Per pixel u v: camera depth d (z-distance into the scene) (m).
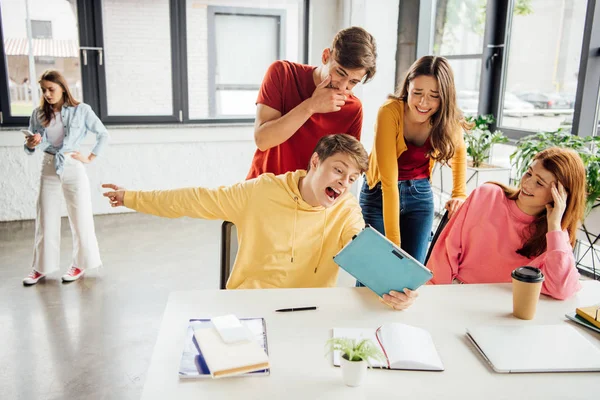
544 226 1.64
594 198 2.67
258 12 4.83
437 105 1.81
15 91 4.30
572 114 3.33
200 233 4.27
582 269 3.19
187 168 4.87
